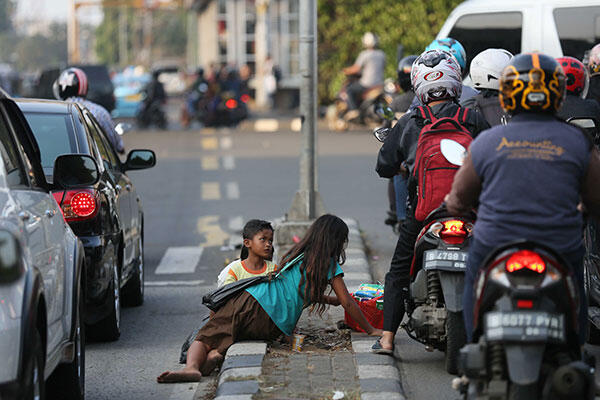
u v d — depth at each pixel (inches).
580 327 436.5
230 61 4768.7
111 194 723.4
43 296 434.3
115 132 965.2
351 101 2561.5
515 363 399.2
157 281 956.6
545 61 427.8
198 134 2630.4
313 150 1026.1
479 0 1186.6
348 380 547.8
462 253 542.6
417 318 572.7
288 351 616.7
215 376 613.6
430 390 558.9
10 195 439.5
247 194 1539.1
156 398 573.9
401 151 593.6
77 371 529.0
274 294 621.3
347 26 2886.3
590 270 629.6
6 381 385.7
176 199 1507.1
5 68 4756.4
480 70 729.0
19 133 525.7
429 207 561.6
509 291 403.5
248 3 4749.0
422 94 595.2
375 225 1237.1
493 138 426.3
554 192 415.8
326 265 625.9
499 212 418.6
